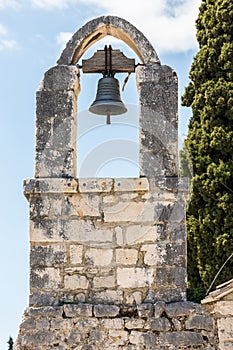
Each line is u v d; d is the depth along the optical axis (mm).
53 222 9531
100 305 9250
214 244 15484
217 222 15484
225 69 16125
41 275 9414
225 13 16250
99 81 10141
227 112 15891
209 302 9289
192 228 15820
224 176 15539
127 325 9180
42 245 9484
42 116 9836
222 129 15797
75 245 9484
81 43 10094
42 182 9578
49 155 9727
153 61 9984
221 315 9258
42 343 9117
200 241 15703
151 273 9422
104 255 9477
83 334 9156
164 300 9359
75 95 10023
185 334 9164
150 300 9359
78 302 9336
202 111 16203
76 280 9406
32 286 9391
